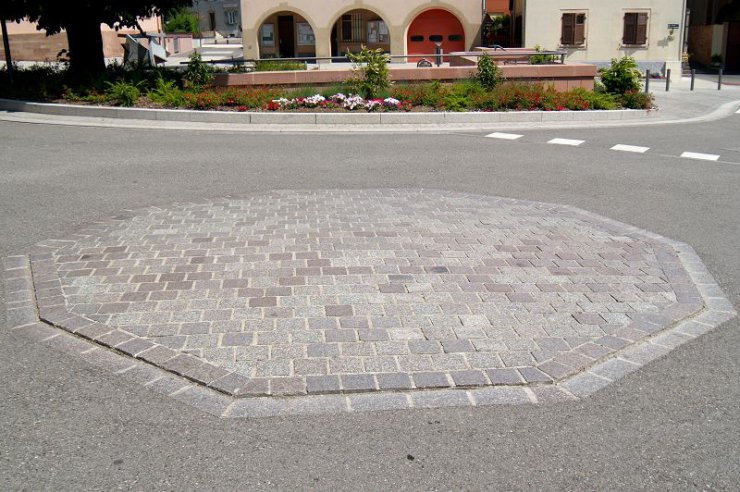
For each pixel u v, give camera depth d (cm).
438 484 350
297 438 386
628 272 641
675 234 778
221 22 8069
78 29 1953
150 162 1147
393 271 625
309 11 3766
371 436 389
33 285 590
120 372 452
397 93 1769
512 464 367
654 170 1146
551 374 455
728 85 3106
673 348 500
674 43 3281
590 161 1221
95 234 728
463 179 1055
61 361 465
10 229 746
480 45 3788
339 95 1752
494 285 598
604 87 2020
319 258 655
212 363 459
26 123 1579
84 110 1670
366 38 4172
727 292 609
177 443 380
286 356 469
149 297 561
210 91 1783
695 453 379
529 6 3250
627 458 374
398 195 931
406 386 436
